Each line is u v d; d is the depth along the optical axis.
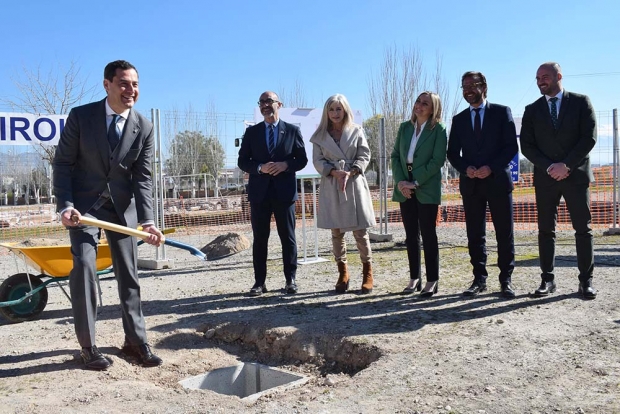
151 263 8.55
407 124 5.84
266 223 6.18
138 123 4.20
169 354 4.64
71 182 4.10
